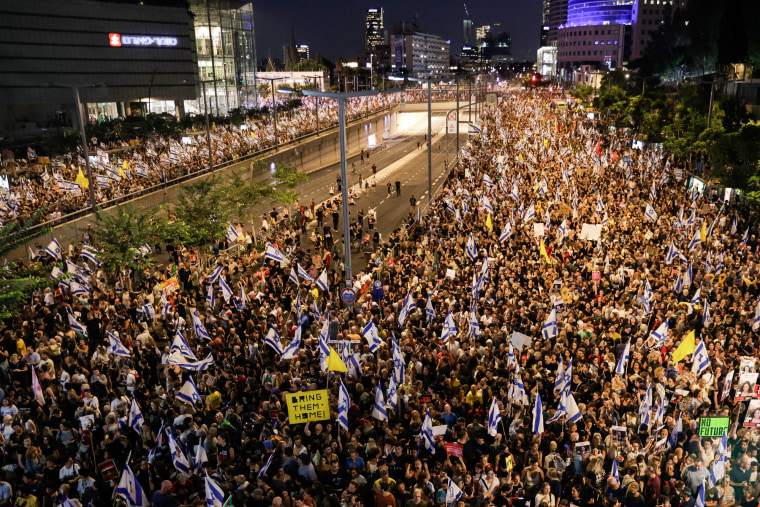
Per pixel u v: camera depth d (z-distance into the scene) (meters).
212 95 120.06
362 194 62.78
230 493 12.97
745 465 14.23
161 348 24.08
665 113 71.44
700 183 51.09
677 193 44.69
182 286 31.73
